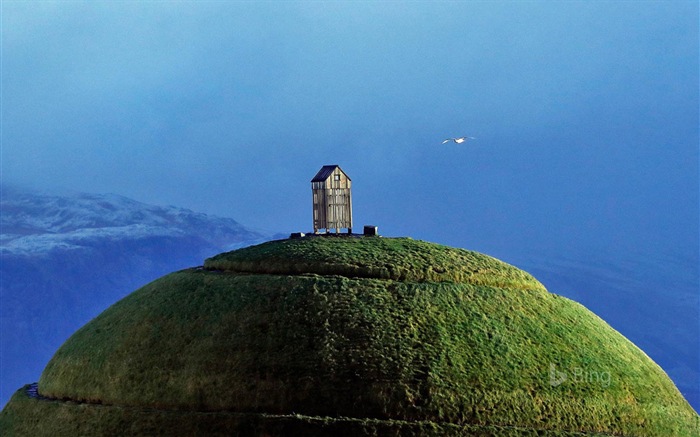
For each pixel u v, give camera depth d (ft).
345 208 571.69
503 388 453.58
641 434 472.03
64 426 464.65
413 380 447.83
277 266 516.73
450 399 442.91
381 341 463.83
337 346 460.14
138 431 440.45
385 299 489.67
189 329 479.41
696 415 517.55
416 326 476.13
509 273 544.62
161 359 468.75
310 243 541.75
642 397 490.49
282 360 453.99
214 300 494.59
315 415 435.12
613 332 554.05
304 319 473.26
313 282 495.41
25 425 486.79
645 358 542.16
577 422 454.81
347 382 444.96
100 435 447.42
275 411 438.81
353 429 426.10
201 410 445.78
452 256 543.39
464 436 428.97
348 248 534.37
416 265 522.06
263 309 480.64
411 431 426.92
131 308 518.78
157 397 456.04
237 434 427.74
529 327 499.92
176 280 528.22
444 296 500.33
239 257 535.60
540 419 448.65
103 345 496.64
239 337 467.11
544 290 559.38
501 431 435.12
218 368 454.81
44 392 509.76
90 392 478.18
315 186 570.87
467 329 482.28
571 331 513.86
